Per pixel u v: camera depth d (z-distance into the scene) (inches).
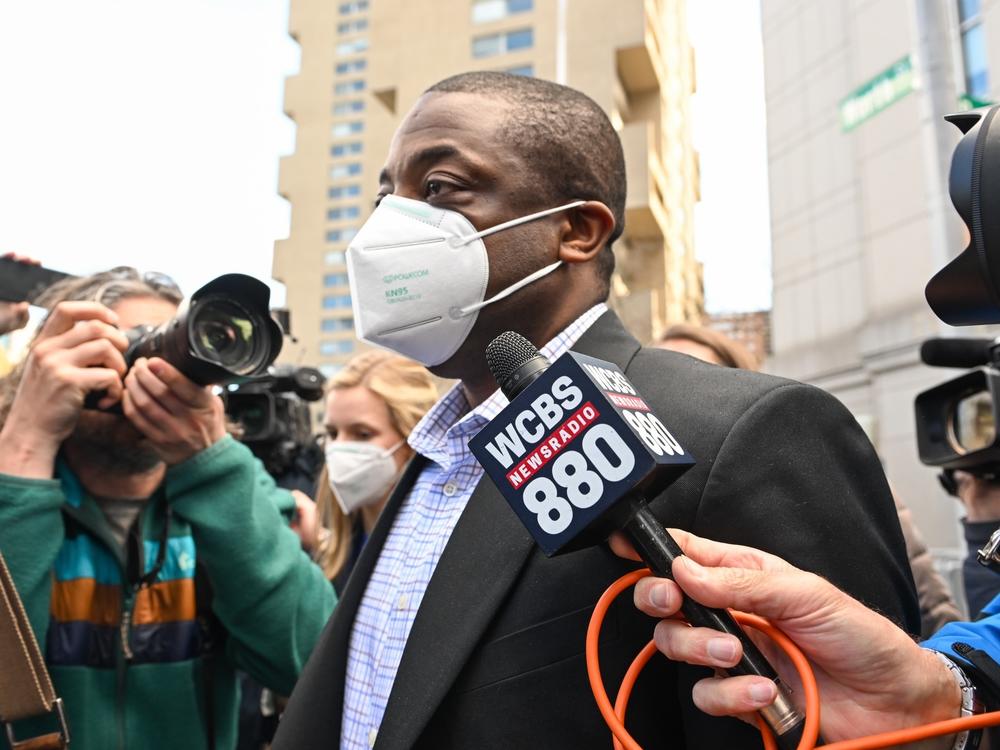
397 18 913.5
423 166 45.9
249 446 115.3
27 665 50.6
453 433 44.8
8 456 57.9
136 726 60.2
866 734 27.9
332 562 112.4
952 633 34.1
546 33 837.8
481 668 35.0
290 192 1485.0
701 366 40.3
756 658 26.2
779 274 502.3
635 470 26.4
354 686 44.6
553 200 45.0
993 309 30.5
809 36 483.8
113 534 63.5
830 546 33.1
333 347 1533.0
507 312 44.5
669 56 1081.4
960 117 33.2
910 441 390.3
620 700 28.0
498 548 36.8
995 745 29.0
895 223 411.2
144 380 58.6
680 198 1258.6
